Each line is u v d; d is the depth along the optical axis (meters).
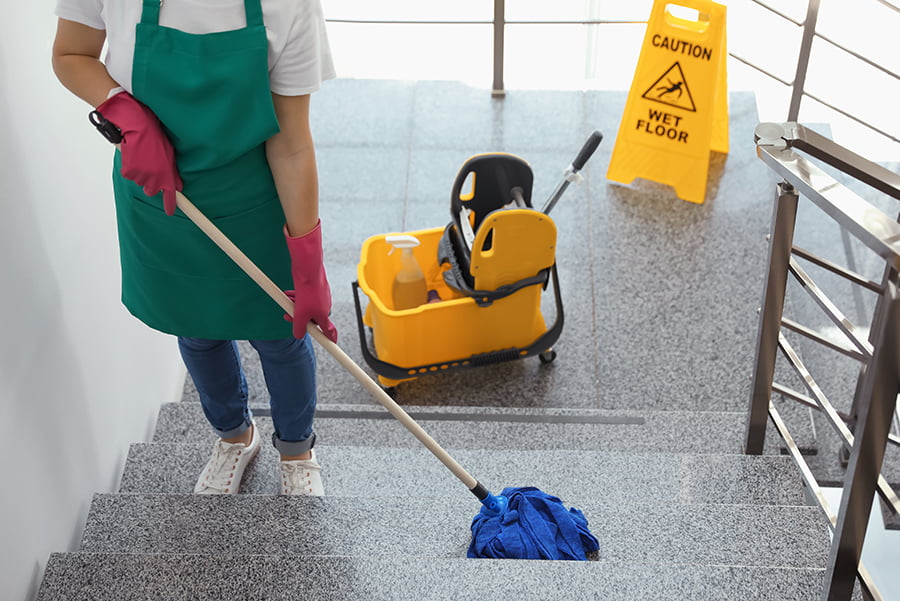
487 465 2.41
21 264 1.80
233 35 1.40
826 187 1.49
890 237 1.28
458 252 2.99
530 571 1.66
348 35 4.66
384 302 3.21
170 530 1.97
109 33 1.44
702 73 3.59
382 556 1.81
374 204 3.80
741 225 3.69
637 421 2.91
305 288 1.67
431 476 2.39
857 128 3.96
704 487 2.24
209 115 1.47
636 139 3.79
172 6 1.38
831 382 3.10
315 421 2.89
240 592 1.65
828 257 3.48
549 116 4.20
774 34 4.45
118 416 2.43
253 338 1.82
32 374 1.85
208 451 2.40
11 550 1.71
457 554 1.93
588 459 2.38
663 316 3.37
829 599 1.60
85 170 2.19
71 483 2.05
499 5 4.00
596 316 3.38
